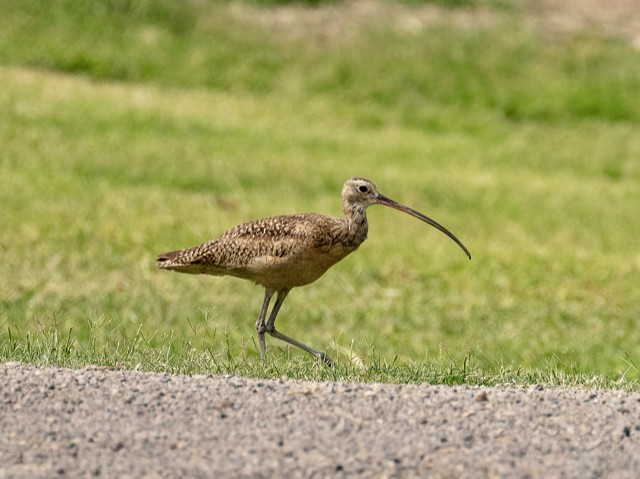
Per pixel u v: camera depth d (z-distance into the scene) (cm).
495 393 1260
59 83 3581
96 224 2539
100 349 1709
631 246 2819
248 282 2311
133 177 2947
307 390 1248
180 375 1320
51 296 2095
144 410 1177
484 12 4353
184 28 4034
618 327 2158
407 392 1259
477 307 2234
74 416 1158
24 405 1179
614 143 3691
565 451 1108
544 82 3975
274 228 1634
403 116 3750
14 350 1514
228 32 4056
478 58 4059
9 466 1045
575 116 3856
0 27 3834
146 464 1054
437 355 1884
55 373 1279
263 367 1484
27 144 3036
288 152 3284
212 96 3709
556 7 4453
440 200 3070
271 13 4212
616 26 4356
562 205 3117
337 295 2272
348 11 4291
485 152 3531
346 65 3959
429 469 1058
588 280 2459
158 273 2300
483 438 1131
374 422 1162
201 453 1080
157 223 2588
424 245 2661
